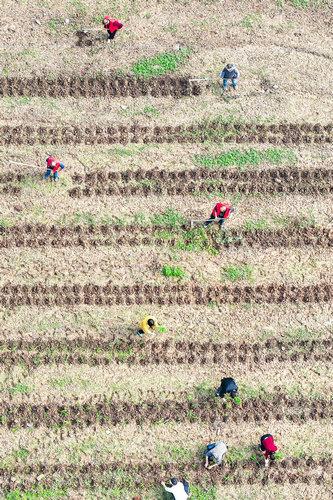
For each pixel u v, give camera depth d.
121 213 20.19
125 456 18.72
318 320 19.64
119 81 21.25
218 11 21.98
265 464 18.69
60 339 19.36
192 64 21.45
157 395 19.06
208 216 20.20
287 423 18.97
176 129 20.86
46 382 19.08
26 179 20.39
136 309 19.56
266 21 21.95
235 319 19.56
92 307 19.55
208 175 20.50
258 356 19.34
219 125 20.92
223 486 18.59
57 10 21.92
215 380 19.17
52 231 20.00
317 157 20.78
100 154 20.62
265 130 20.92
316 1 22.22
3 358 19.17
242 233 20.11
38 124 20.83
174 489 17.98
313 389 19.22
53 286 19.64
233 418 18.94
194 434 18.86
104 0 21.98
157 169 20.52
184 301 19.64
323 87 21.39
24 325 19.42
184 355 19.33
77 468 18.62
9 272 19.72
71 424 18.84
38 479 18.53
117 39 21.62
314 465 18.75
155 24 21.83
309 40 21.84
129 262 19.84
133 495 18.50
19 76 21.25
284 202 20.39
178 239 20.03
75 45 21.59
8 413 18.88
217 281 19.80
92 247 19.92
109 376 19.16
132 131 20.81
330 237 20.19
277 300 19.72
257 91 21.27
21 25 21.77
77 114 20.95
